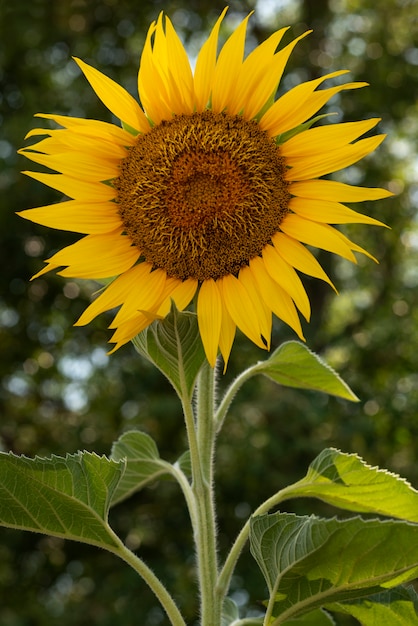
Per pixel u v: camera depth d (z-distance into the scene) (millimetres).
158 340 2059
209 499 2152
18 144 8484
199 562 2143
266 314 2096
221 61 2176
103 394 9469
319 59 11188
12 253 8828
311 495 2176
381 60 10773
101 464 2031
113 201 2215
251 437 8203
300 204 2152
